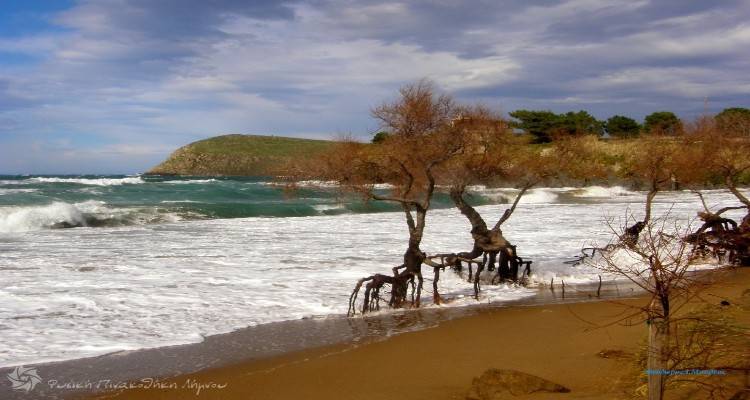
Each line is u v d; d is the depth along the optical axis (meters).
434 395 6.43
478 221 13.69
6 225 24.91
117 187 48.62
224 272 14.66
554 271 15.30
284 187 12.30
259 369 7.51
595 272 15.30
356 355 8.12
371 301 11.02
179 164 134.62
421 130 12.03
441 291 13.23
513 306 11.57
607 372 6.77
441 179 13.55
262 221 29.69
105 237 22.25
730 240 15.62
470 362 7.70
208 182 65.38
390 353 8.20
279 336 9.16
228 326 9.72
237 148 138.25
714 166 19.19
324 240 21.59
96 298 11.48
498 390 5.94
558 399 5.73
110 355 8.08
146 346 8.52
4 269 14.64
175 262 16.14
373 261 16.64
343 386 6.83
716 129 20.94
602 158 52.75
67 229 25.39
